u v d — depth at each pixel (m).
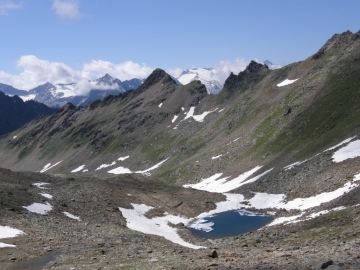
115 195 79.06
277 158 115.25
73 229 50.56
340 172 73.12
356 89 115.50
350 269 21.11
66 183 85.69
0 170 89.19
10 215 51.75
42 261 34.50
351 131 93.69
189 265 27.84
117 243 44.38
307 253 28.28
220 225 67.38
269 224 64.19
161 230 62.19
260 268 23.92
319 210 59.00
